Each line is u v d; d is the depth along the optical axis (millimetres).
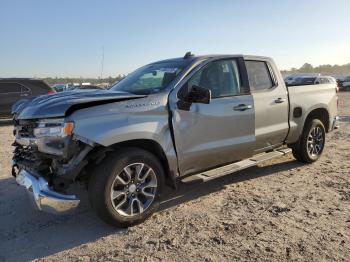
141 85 4949
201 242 3824
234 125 5125
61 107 3824
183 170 4672
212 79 5012
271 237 3879
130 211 4156
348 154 7551
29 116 3984
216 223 4273
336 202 4824
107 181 3934
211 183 5773
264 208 4684
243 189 5457
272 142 5887
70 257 3645
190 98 4508
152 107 4305
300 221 4258
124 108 4113
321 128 6820
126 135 4023
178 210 4703
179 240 3885
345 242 3730
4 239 4070
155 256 3582
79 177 4207
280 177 6016
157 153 4473
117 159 3984
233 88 5250
